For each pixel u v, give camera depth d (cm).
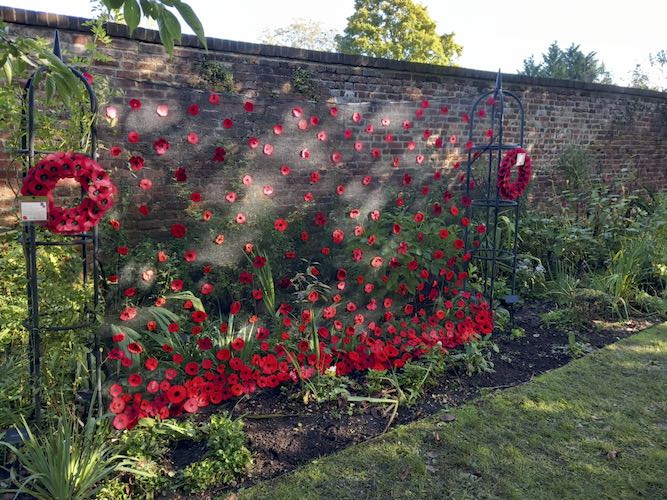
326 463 279
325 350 378
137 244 355
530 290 573
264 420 323
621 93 826
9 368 301
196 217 382
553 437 305
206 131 388
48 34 405
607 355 423
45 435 263
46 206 263
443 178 579
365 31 2473
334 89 560
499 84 470
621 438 304
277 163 430
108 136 338
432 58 2519
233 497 252
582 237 600
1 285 328
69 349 293
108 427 292
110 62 433
